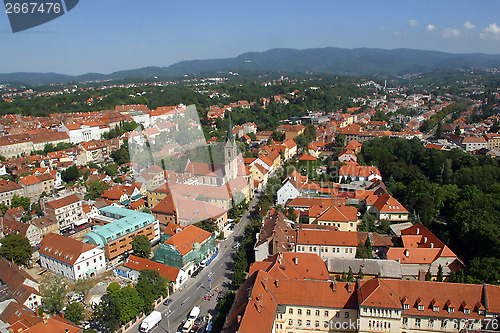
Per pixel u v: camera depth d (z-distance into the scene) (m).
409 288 80.12
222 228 144.00
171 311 99.88
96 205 172.38
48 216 152.62
